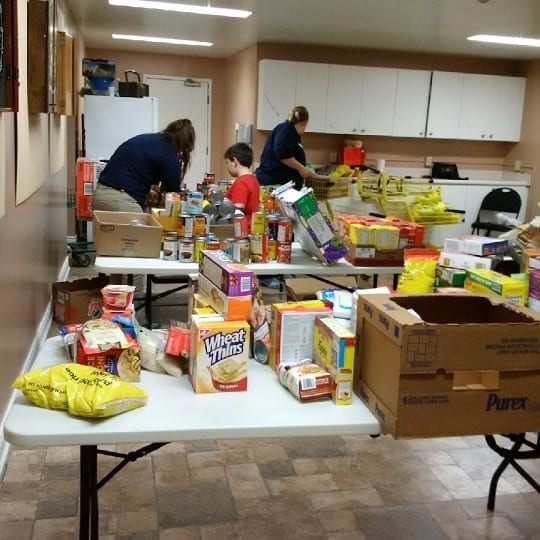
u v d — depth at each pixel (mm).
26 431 1341
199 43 7473
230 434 1414
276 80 6918
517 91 7656
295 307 1718
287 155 5418
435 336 1366
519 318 1540
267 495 2432
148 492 2410
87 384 1457
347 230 3369
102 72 6223
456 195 7328
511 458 2033
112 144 6227
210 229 3373
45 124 4082
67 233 6777
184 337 1738
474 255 2354
